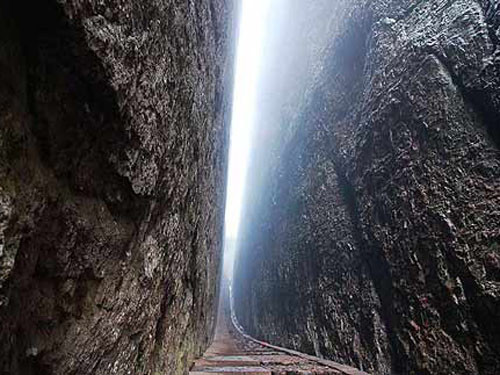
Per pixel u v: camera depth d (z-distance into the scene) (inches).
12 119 36.3
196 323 187.8
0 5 34.7
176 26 79.9
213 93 188.2
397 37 204.4
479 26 149.7
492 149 138.4
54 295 45.1
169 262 95.3
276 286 437.4
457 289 140.7
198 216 151.1
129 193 61.7
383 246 194.4
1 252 33.2
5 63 35.5
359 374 158.9
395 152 190.9
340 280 247.1
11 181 35.5
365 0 256.5
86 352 52.0
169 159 80.6
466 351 134.0
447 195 151.5
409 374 161.8
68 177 46.8
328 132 311.6
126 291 64.6
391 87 200.1
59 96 43.4
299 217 365.4
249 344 411.5
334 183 282.7
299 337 320.8
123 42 51.3
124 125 54.4
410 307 166.9
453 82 158.1
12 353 38.2
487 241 131.6
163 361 97.4
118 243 59.9
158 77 67.8
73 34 40.8
